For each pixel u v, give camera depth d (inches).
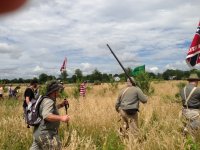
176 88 1027.9
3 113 491.8
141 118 412.5
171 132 270.5
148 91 794.2
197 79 310.0
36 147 214.4
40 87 492.7
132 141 259.9
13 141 305.1
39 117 209.8
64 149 233.6
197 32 334.6
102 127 338.0
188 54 336.2
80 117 379.2
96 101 597.9
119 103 358.3
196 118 298.5
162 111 443.8
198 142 257.1
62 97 716.0
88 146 242.4
